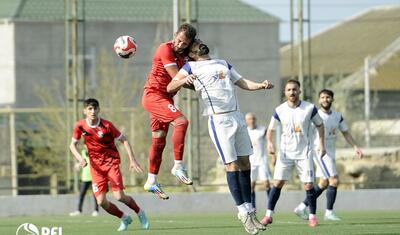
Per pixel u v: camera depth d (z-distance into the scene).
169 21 64.75
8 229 24.25
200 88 17.52
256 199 34.66
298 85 23.27
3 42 66.44
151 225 25.09
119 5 66.00
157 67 18.09
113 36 67.31
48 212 34.53
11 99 66.31
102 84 51.38
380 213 31.09
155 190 18.80
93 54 66.94
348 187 39.97
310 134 23.38
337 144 45.50
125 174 43.72
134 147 45.41
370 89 75.56
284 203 34.50
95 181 22.64
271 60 71.81
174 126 18.11
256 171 30.62
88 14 65.00
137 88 57.06
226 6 71.06
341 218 27.55
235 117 17.55
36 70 66.94
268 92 70.56
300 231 21.17
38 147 50.28
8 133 54.00
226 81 17.52
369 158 40.72
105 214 34.34
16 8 65.88
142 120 46.12
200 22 70.81
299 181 35.06
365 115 57.62
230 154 17.45
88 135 22.38
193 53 17.69
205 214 32.94
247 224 17.59
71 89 34.06
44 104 59.88
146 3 65.12
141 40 66.94
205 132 37.59
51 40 67.25
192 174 34.16
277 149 34.12
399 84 76.38
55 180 49.34
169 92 17.56
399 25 65.88
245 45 71.88
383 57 79.69
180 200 34.72
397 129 54.94
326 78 79.38
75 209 34.56
